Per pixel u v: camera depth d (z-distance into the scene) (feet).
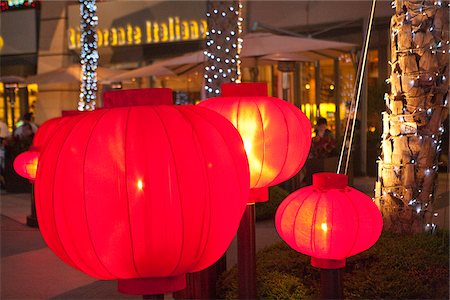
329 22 47.83
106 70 53.42
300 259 16.78
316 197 10.84
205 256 7.50
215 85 29.45
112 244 7.06
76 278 22.26
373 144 43.73
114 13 61.36
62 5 65.21
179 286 7.77
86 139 7.16
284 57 41.34
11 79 60.80
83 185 7.02
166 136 7.11
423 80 17.10
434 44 17.10
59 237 7.35
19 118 67.41
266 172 11.60
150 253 7.10
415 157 17.31
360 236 10.61
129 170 6.97
